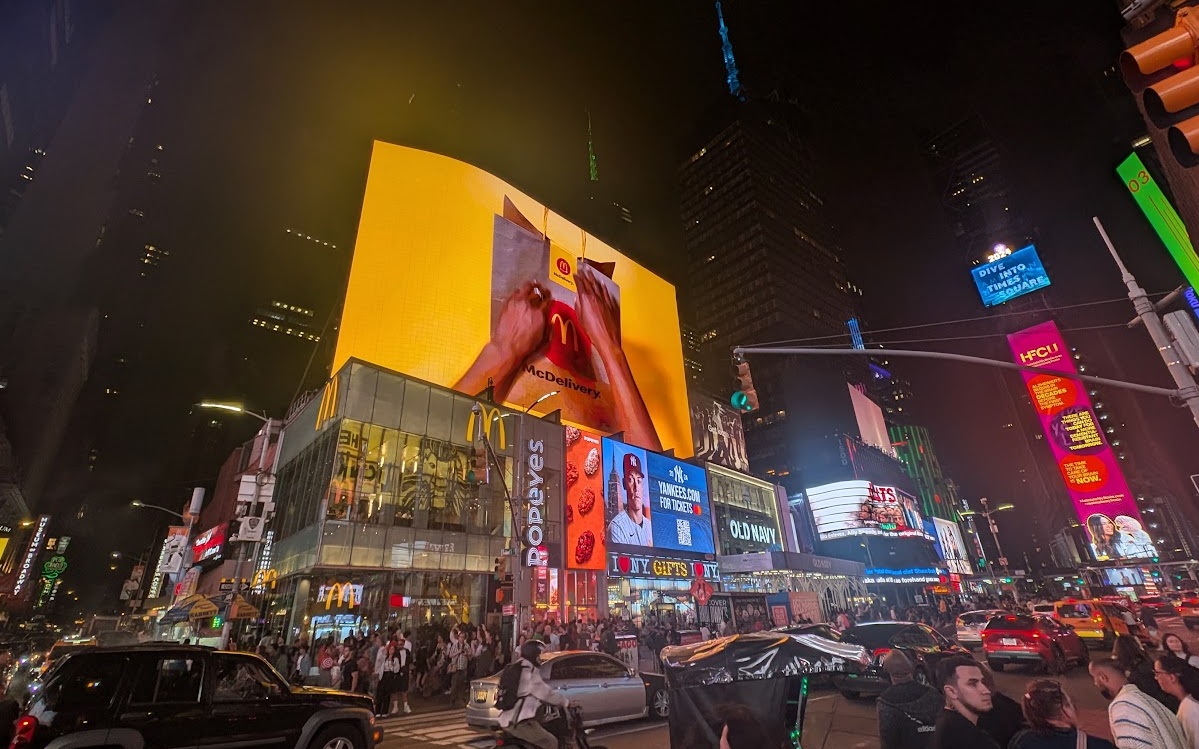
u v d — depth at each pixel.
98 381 143.75
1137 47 3.83
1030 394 107.00
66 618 104.88
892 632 13.16
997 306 133.38
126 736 6.76
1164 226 22.56
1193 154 3.65
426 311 36.53
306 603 23.06
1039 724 3.47
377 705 15.62
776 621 30.83
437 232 39.34
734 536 46.50
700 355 123.56
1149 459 97.88
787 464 100.38
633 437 46.34
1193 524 93.31
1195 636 7.25
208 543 37.75
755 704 4.84
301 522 25.56
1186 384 10.13
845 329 135.38
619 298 52.34
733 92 167.00
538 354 41.69
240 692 7.78
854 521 64.19
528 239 45.56
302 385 41.56
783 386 106.94
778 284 121.81
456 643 19.19
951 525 97.88
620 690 11.73
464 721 14.29
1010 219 142.25
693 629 24.34
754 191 132.50
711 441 57.88
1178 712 3.85
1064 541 106.56
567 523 32.44
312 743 8.11
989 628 16.64
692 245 139.62
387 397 27.45
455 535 26.84
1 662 13.66
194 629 31.17
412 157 40.69
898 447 132.38
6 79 65.00
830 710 11.44
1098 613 20.05
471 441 29.69
